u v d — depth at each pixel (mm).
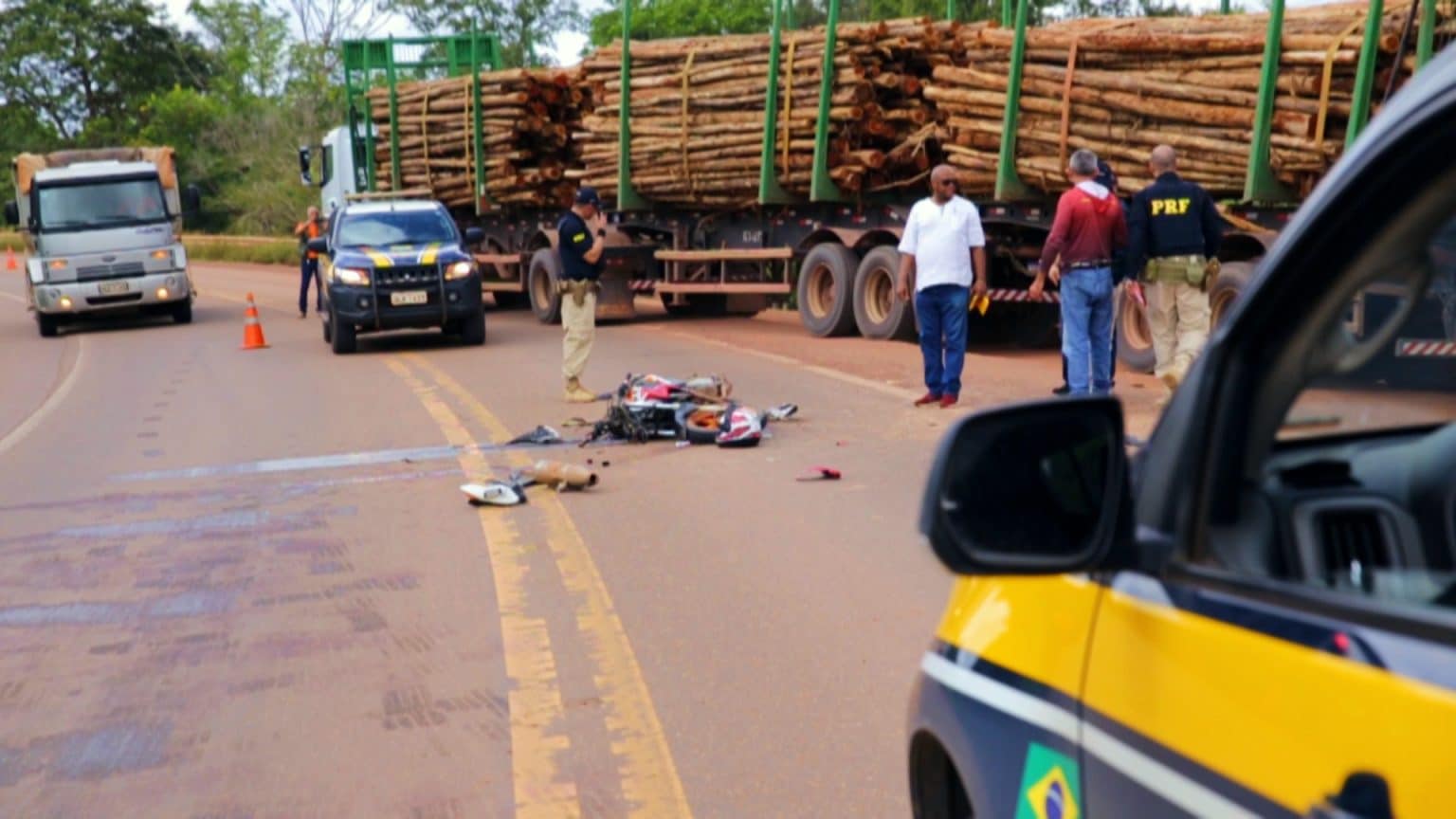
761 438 11227
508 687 6023
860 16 33656
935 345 12391
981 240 12266
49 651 6809
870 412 12305
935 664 3016
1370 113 11578
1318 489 2314
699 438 11188
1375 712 1744
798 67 18203
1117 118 13852
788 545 8031
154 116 79312
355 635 6820
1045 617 2609
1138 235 11391
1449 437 2406
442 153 26578
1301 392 2287
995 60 15359
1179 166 13266
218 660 6559
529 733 5520
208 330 25969
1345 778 1773
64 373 20734
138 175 27312
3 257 67375
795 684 5879
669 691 5883
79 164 27781
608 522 8781
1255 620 2006
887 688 5789
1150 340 14102
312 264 27922
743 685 5895
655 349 18109
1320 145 11867
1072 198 11445
